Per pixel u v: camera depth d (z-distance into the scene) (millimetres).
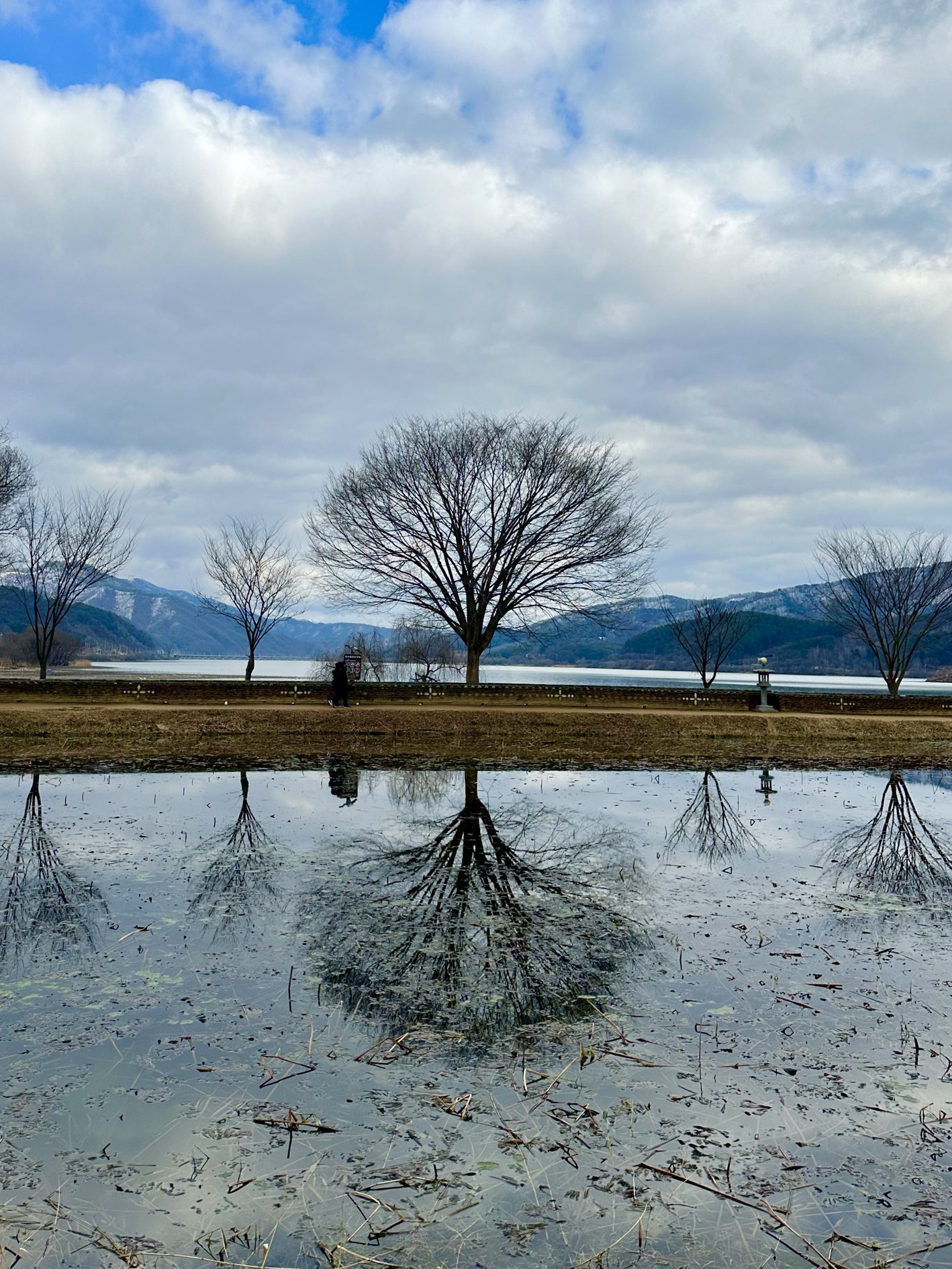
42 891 8375
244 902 8102
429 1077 4953
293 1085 4812
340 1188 3945
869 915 8109
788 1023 5715
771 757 20031
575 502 27797
